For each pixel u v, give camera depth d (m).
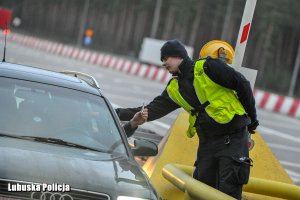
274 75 126.62
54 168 9.11
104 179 9.19
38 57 81.06
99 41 190.25
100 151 10.38
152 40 109.94
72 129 10.63
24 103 10.83
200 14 150.50
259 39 137.75
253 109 11.12
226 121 10.90
